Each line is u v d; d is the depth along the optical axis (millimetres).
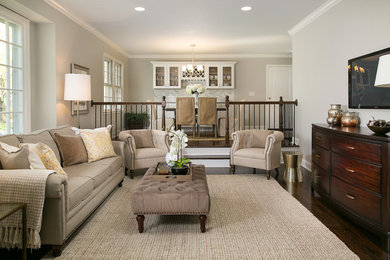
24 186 1965
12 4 3498
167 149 4570
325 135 3182
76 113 5070
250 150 4527
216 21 5246
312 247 2229
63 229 2100
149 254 2127
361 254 2141
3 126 3648
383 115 3027
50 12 4195
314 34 4754
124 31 5973
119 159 3740
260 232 2498
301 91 5348
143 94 8891
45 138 3035
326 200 3223
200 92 6273
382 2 3045
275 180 4281
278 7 4453
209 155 5418
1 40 3576
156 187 2533
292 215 2887
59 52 4473
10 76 3758
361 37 3418
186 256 2094
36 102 4344
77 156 3248
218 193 3627
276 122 8891
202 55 8727
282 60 8805
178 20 5176
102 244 2285
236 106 8734
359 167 2545
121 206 3160
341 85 3885
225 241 2330
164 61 8711
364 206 2486
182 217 2855
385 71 2359
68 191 2234
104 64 6840
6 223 1965
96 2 4250
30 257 2090
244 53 8602
